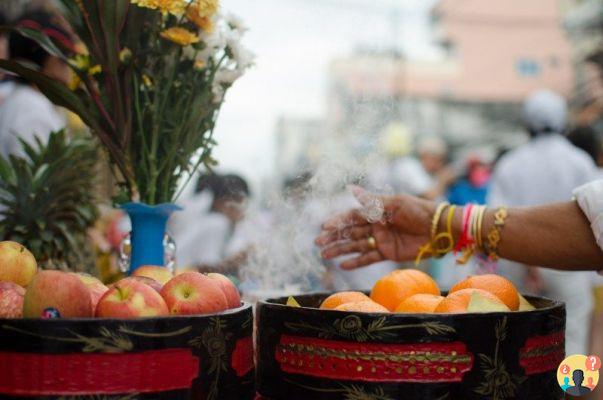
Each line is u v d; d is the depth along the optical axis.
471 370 1.36
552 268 1.94
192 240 4.09
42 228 2.17
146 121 1.89
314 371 1.40
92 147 2.36
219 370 1.34
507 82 23.72
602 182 1.82
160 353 1.26
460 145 23.36
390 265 4.59
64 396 1.22
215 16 1.90
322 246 2.22
